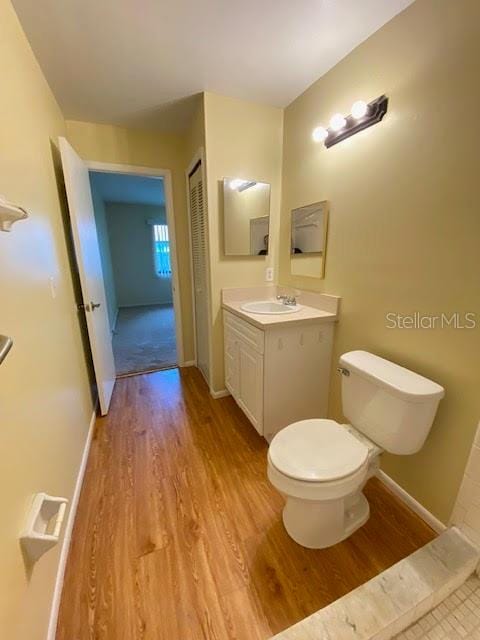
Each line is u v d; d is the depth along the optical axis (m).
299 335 1.72
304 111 1.88
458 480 1.20
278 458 1.16
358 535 1.28
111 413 2.26
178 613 1.00
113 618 0.99
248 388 1.92
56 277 1.53
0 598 0.66
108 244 5.52
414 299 1.29
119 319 5.27
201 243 2.40
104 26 1.30
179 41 1.40
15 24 1.20
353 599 0.99
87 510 1.41
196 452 1.82
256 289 2.34
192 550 1.22
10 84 1.10
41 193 1.41
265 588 1.08
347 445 1.22
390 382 1.21
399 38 1.23
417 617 1.00
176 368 3.12
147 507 1.42
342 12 1.23
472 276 1.06
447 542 1.15
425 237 1.21
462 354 1.12
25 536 0.80
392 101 1.29
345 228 1.64
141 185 4.27
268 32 1.35
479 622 1.00
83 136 2.29
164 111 2.12
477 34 0.97
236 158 2.03
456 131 1.06
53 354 1.32
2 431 0.77
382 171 1.38
